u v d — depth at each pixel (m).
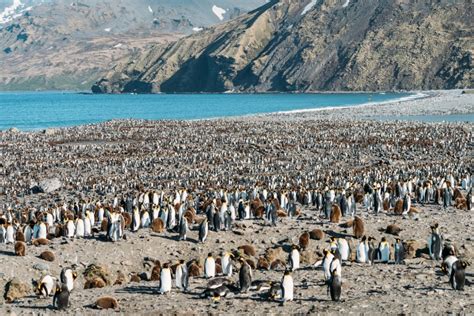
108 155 82.56
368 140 91.06
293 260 29.61
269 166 70.12
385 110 164.50
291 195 46.03
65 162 75.56
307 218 39.41
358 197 45.75
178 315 22.80
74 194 57.53
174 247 33.50
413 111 159.00
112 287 27.42
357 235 34.88
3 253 31.42
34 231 35.16
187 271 26.42
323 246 33.66
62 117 185.62
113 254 32.12
